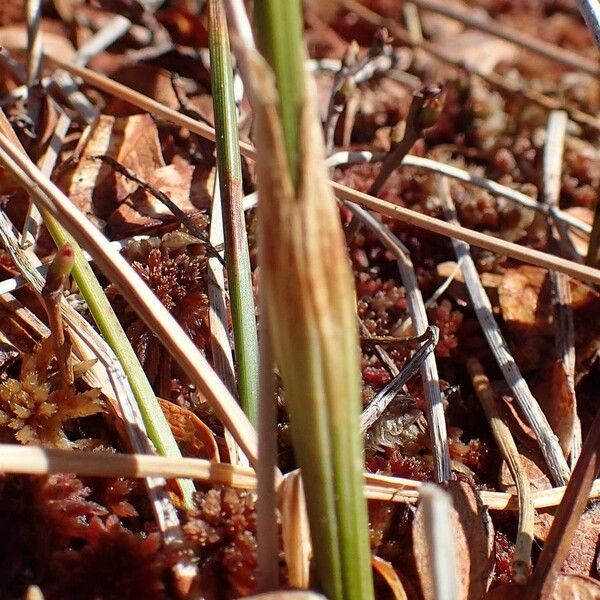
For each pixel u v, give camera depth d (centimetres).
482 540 16
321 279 13
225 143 17
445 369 19
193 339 18
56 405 16
